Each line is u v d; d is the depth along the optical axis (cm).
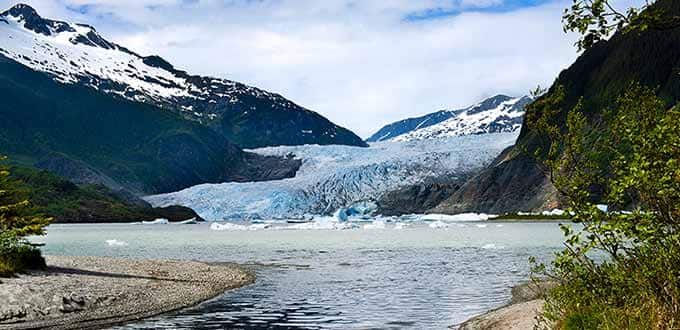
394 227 16888
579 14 1000
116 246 8462
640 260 1255
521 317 2039
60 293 2717
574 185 1284
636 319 1217
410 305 2888
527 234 11119
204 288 3459
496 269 4669
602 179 1260
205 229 16812
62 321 2372
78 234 13225
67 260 4453
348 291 3447
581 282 1492
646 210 1171
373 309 2773
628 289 1360
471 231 13150
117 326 2330
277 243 9256
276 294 3297
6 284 2762
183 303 2898
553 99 1318
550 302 1725
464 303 2916
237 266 5203
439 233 12412
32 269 3419
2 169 3656
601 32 996
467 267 4909
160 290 3212
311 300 3078
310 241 9831
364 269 4862
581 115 1297
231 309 2773
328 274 4447
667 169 1080
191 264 4841
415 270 4709
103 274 3647
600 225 1258
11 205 3484
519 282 3712
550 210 19625
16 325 2266
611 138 1264
